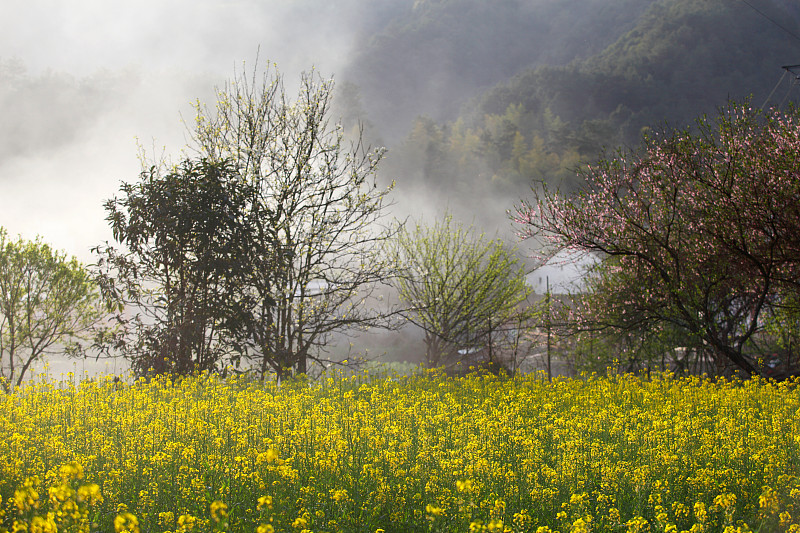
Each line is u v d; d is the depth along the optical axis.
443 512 5.33
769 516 5.41
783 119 16.11
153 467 6.44
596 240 17.31
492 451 7.17
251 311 14.87
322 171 16.19
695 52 149.88
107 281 14.42
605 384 12.31
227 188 14.70
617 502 5.90
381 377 15.27
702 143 16.39
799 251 15.61
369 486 6.02
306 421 8.21
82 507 5.03
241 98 16.39
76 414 9.51
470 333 22.61
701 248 16.91
